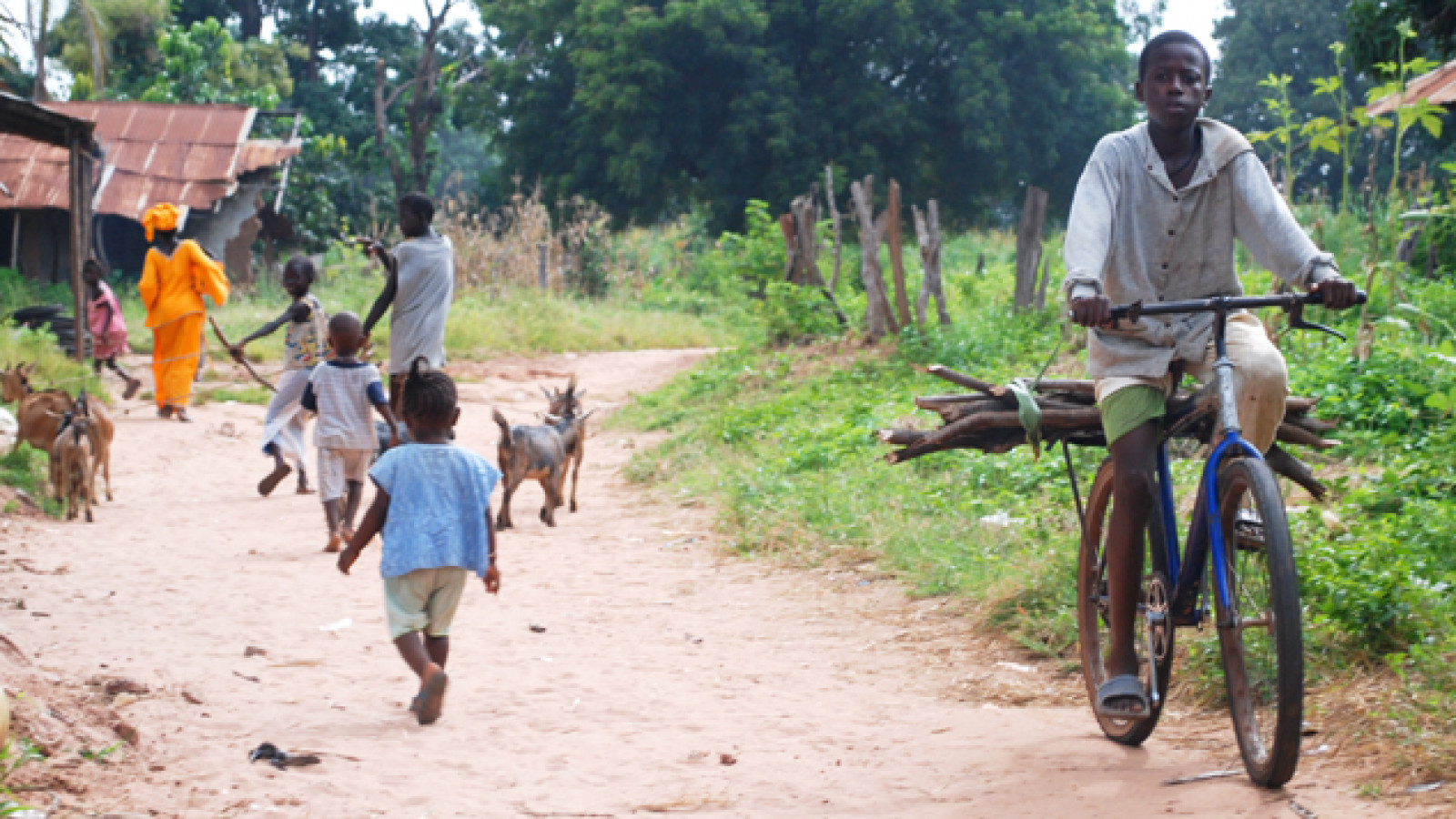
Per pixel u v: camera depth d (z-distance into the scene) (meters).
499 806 3.88
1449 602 4.64
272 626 6.11
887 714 4.78
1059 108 35.91
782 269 16.36
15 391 10.73
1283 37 48.75
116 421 13.31
